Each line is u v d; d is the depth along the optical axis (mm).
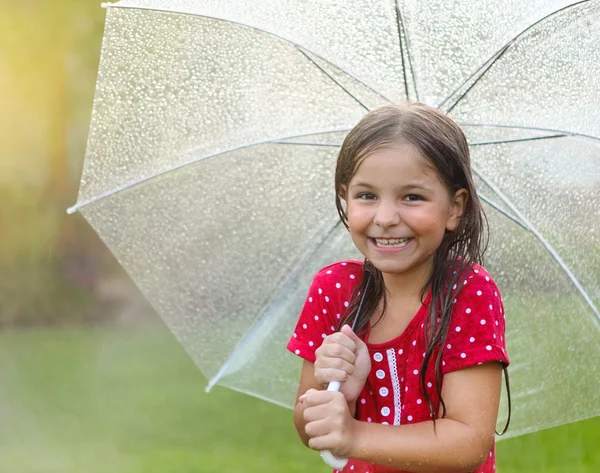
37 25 13594
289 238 2943
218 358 2967
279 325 2973
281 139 2844
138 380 8797
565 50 2584
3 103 13391
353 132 2271
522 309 2842
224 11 2717
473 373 2227
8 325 12500
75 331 12086
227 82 2781
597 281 2766
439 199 2221
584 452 5816
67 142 13578
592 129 2623
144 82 2740
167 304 2906
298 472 5441
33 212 13156
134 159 2779
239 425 6949
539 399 2838
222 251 2926
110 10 2721
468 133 2756
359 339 2299
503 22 2580
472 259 2332
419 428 2180
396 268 2234
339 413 2154
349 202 2285
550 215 2781
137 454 6000
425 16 2617
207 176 2865
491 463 2393
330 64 2723
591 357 2812
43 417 7203
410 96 2697
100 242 13141
